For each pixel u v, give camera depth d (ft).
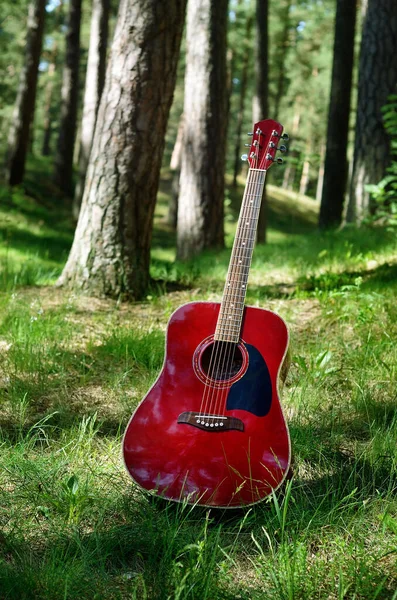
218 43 38.27
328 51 125.90
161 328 17.97
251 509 8.70
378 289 19.48
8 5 107.86
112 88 20.72
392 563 7.95
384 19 34.04
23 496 9.30
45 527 8.77
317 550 8.34
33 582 7.34
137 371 14.87
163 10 20.49
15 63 124.88
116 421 12.25
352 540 8.44
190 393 9.48
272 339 9.71
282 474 8.68
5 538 8.20
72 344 16.43
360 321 16.58
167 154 187.93
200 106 38.52
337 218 46.16
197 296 21.52
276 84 146.20
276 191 131.13
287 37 130.62
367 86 34.50
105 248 20.90
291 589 7.16
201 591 7.18
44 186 76.74
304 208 127.65
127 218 20.97
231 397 9.36
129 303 20.86
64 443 11.03
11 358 14.84
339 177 46.06
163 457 8.98
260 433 9.04
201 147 38.52
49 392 13.47
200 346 9.82
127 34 20.54
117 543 8.28
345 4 44.78
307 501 9.32
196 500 8.54
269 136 10.77
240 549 8.34
